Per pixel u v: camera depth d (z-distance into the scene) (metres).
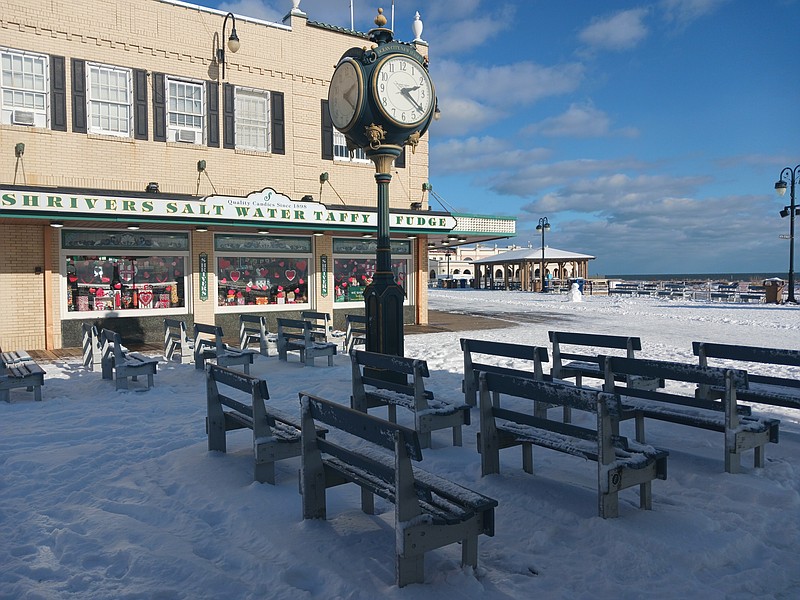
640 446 4.47
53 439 6.54
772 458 5.66
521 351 7.30
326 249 17.94
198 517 4.39
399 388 6.75
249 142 16.69
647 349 13.88
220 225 14.93
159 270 15.63
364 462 3.72
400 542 3.28
